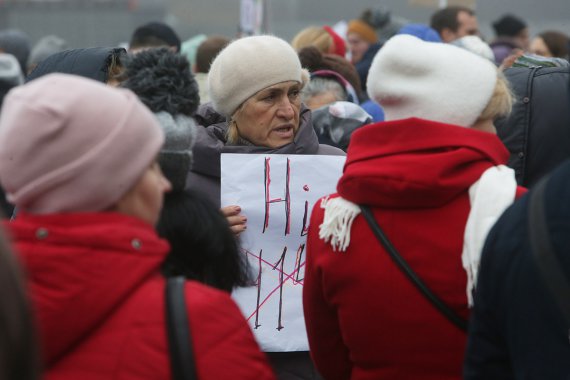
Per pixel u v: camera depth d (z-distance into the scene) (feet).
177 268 10.07
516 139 15.98
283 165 13.26
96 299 7.64
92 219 7.91
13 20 53.26
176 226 9.98
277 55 13.73
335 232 10.64
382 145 10.42
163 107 10.43
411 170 9.96
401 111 10.57
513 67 16.90
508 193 9.84
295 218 13.24
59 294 7.54
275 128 13.87
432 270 10.14
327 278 10.85
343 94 20.16
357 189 10.37
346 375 11.92
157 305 7.92
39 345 6.31
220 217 10.35
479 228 9.82
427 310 10.19
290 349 13.10
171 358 7.77
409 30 27.76
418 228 10.19
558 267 7.50
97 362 7.70
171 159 10.35
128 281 7.80
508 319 8.04
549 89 15.89
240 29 41.93
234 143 14.14
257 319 13.08
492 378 8.55
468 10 33.19
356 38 34.14
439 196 10.01
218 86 13.94
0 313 5.93
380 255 10.34
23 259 7.55
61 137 7.74
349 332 10.84
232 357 7.97
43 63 14.96
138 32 29.01
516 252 7.86
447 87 10.33
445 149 10.14
